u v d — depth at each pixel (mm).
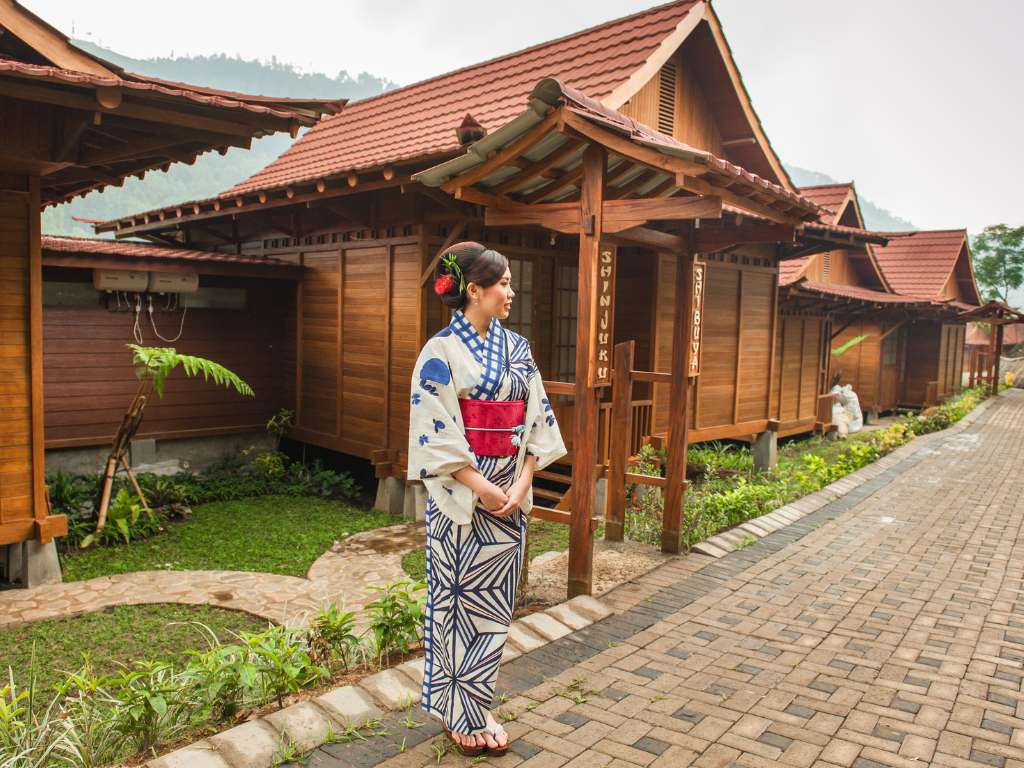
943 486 8875
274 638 3445
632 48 8359
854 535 6457
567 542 6883
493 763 2725
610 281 4633
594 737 2947
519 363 2826
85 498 7395
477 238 7973
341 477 8922
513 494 2719
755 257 10914
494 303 2723
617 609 4484
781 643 4000
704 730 3029
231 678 3006
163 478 8281
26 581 5629
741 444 12492
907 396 22906
